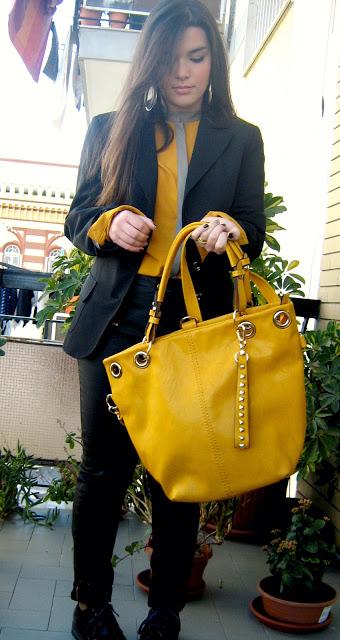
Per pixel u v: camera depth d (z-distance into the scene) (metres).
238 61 8.65
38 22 6.50
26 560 3.04
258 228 2.15
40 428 3.91
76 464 3.56
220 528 3.02
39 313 3.57
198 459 1.87
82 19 7.66
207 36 2.06
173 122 2.14
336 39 4.42
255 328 1.90
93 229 1.97
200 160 2.05
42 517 3.60
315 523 2.68
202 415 1.87
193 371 1.90
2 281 4.09
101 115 2.21
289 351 1.91
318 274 4.14
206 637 2.47
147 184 2.03
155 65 2.03
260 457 1.88
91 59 7.64
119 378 1.95
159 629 2.13
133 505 3.58
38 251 30.06
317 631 2.60
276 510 3.55
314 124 4.73
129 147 2.04
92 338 2.09
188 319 1.99
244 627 2.57
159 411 1.90
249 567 3.18
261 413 1.88
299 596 2.62
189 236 1.91
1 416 3.92
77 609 2.26
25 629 2.39
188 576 2.21
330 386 3.07
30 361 3.89
